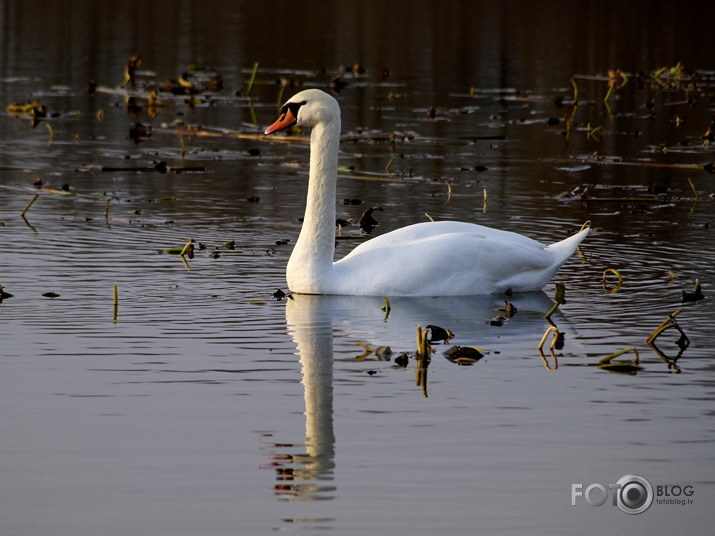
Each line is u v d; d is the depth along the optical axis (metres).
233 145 26.67
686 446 9.27
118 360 11.41
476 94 34.75
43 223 18.11
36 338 12.09
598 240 17.45
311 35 47.06
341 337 12.38
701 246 17.05
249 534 7.76
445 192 21.25
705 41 45.53
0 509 8.11
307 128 29.31
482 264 14.28
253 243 17.08
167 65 38.97
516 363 11.52
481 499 8.30
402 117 30.58
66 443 9.26
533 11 55.16
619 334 12.58
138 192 20.89
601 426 9.70
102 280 14.68
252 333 12.46
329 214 14.23
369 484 8.54
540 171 23.58
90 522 7.93
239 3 58.16
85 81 35.84
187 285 14.55
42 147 25.59
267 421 9.77
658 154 25.70
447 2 58.84
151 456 9.02
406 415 9.95
